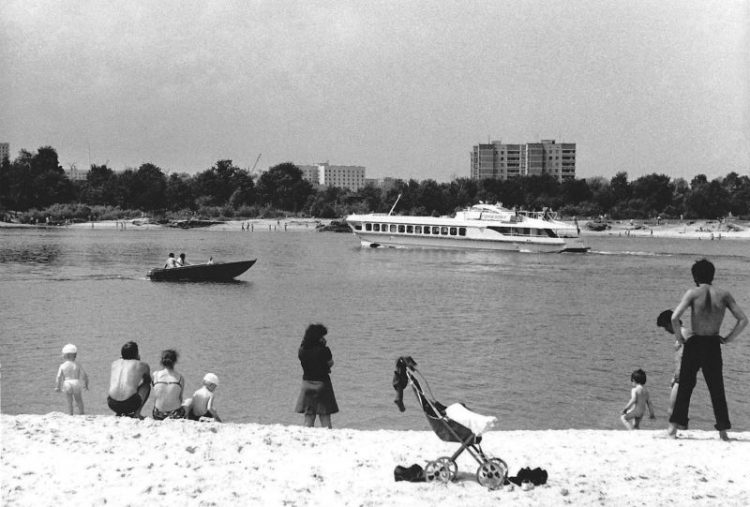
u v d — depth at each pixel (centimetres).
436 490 1345
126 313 5300
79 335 4359
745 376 3419
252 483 1377
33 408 2733
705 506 1273
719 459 1559
